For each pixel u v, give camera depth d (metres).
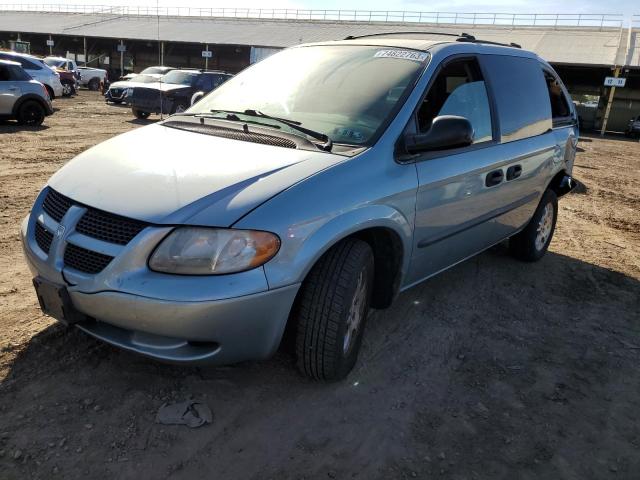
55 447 2.34
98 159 2.89
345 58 3.62
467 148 3.58
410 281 3.34
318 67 3.62
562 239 6.34
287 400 2.79
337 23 50.47
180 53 50.34
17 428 2.42
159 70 21.83
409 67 3.38
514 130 4.16
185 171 2.61
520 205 4.48
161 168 2.65
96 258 2.43
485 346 3.56
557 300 4.43
